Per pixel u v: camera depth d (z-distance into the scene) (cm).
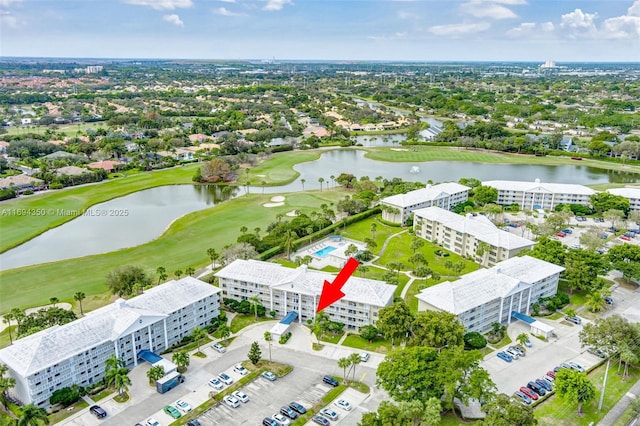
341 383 13538
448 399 12288
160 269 18500
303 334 16062
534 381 13575
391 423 10856
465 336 15350
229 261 19975
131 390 13288
